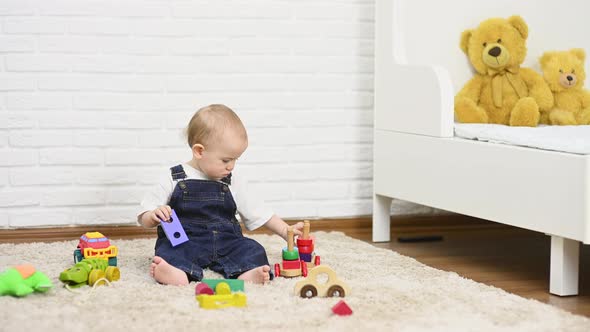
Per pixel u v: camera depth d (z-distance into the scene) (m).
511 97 2.44
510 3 2.59
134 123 2.54
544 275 2.02
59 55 2.47
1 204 2.46
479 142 2.02
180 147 2.58
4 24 2.42
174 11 2.54
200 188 1.93
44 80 2.46
